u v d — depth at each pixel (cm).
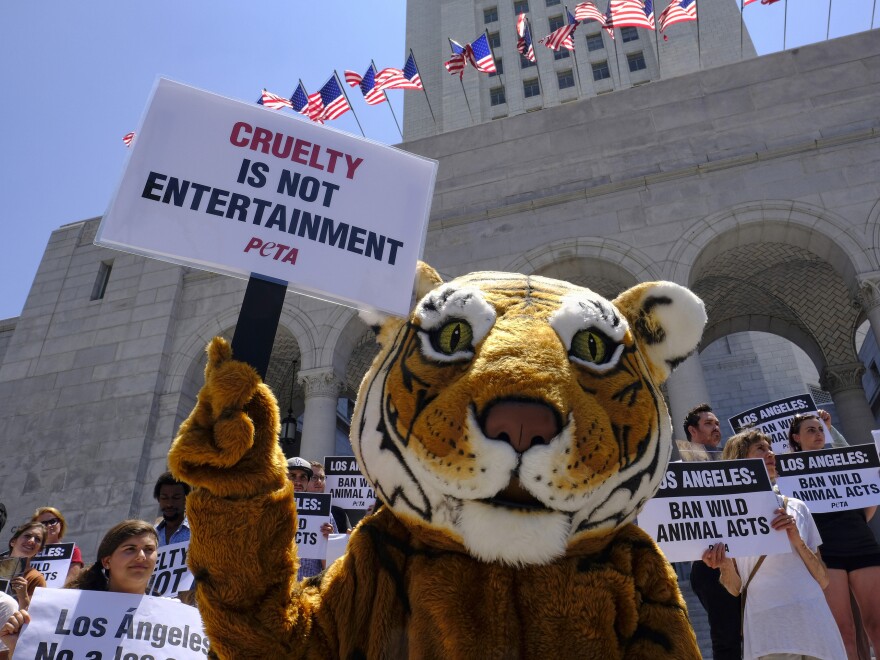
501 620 166
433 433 173
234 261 218
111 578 380
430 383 188
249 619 156
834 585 471
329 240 229
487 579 171
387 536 192
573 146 1509
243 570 155
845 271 1262
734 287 1606
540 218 1434
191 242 217
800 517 420
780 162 1335
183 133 230
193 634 365
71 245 1811
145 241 213
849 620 460
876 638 462
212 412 155
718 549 391
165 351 1527
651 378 215
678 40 3456
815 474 515
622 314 237
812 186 1293
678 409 1162
